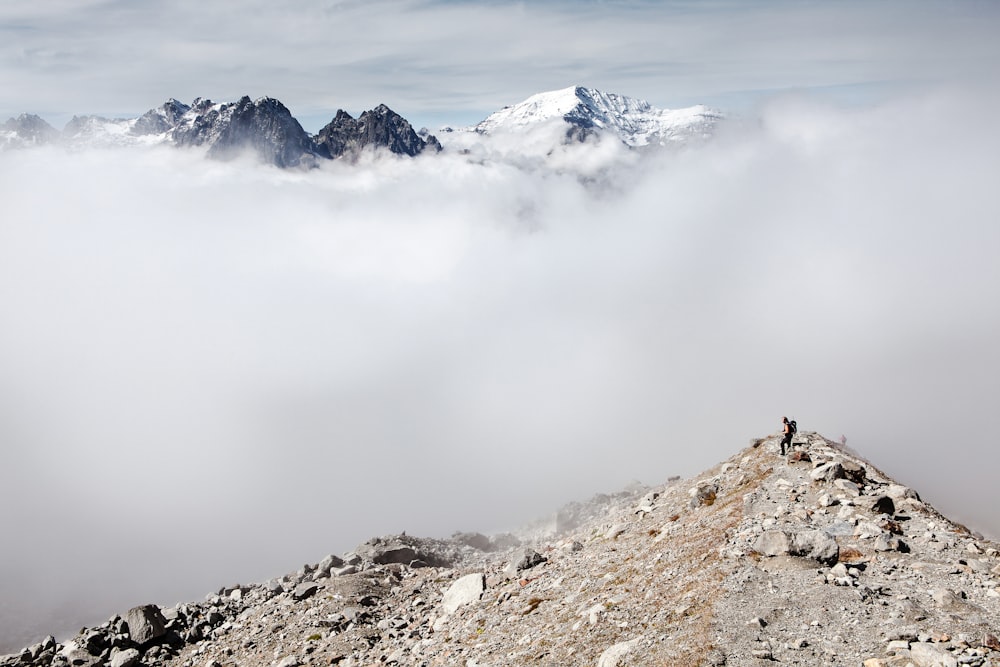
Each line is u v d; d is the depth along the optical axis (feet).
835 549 89.66
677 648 77.77
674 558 105.19
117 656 136.15
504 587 128.47
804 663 70.49
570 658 87.76
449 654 106.52
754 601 82.28
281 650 130.00
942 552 91.40
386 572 166.71
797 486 116.88
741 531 102.37
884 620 75.10
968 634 70.23
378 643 126.00
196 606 157.48
